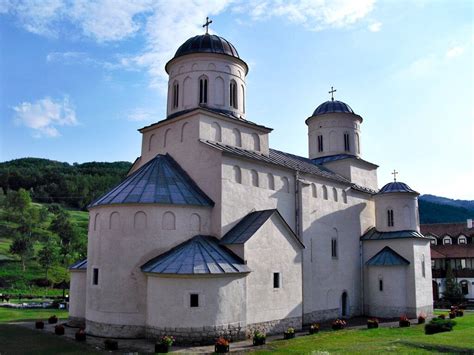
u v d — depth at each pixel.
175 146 29.69
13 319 32.09
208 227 26.16
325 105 46.03
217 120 29.38
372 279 37.75
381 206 39.72
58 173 161.12
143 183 25.95
